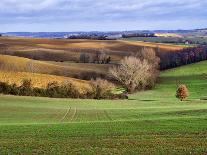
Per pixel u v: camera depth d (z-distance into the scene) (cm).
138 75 11431
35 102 7194
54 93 8412
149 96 10412
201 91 11431
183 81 13100
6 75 9012
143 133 3294
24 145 2838
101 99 8869
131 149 2700
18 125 3972
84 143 2906
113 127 3697
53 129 3591
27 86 8244
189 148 2697
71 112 6034
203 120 4069
